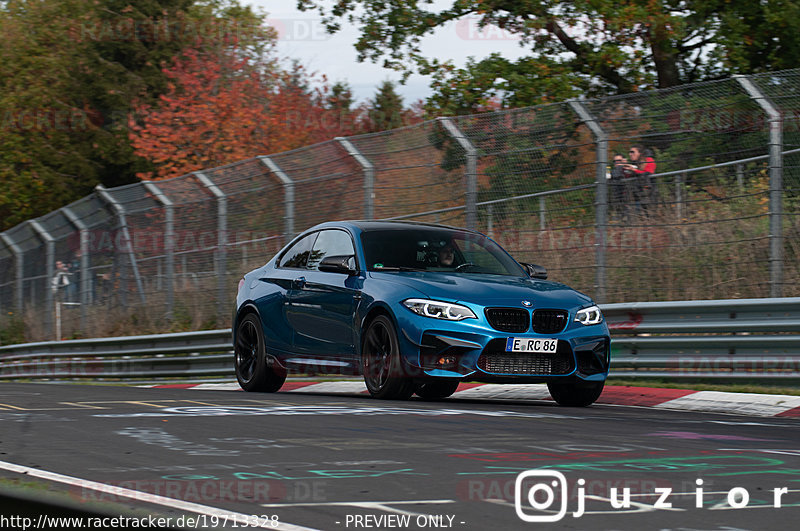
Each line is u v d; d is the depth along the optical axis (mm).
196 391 20812
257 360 22016
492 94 51750
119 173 101312
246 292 22797
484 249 20922
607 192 26188
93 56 99312
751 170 24406
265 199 33844
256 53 89812
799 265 23922
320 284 20203
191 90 79812
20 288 47156
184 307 36875
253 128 76750
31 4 102688
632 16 48812
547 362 17812
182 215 37031
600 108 26625
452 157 28875
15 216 93688
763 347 21203
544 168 27297
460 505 7586
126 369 36375
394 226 20875
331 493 8062
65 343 39719
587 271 26359
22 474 8984
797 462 10078
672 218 25406
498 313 17562
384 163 30453
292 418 13828
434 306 17531
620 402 20703
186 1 104812
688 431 13117
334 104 86625
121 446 10836
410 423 13328
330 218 31469
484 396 22297
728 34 52062
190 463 9633
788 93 24312
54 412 14672
